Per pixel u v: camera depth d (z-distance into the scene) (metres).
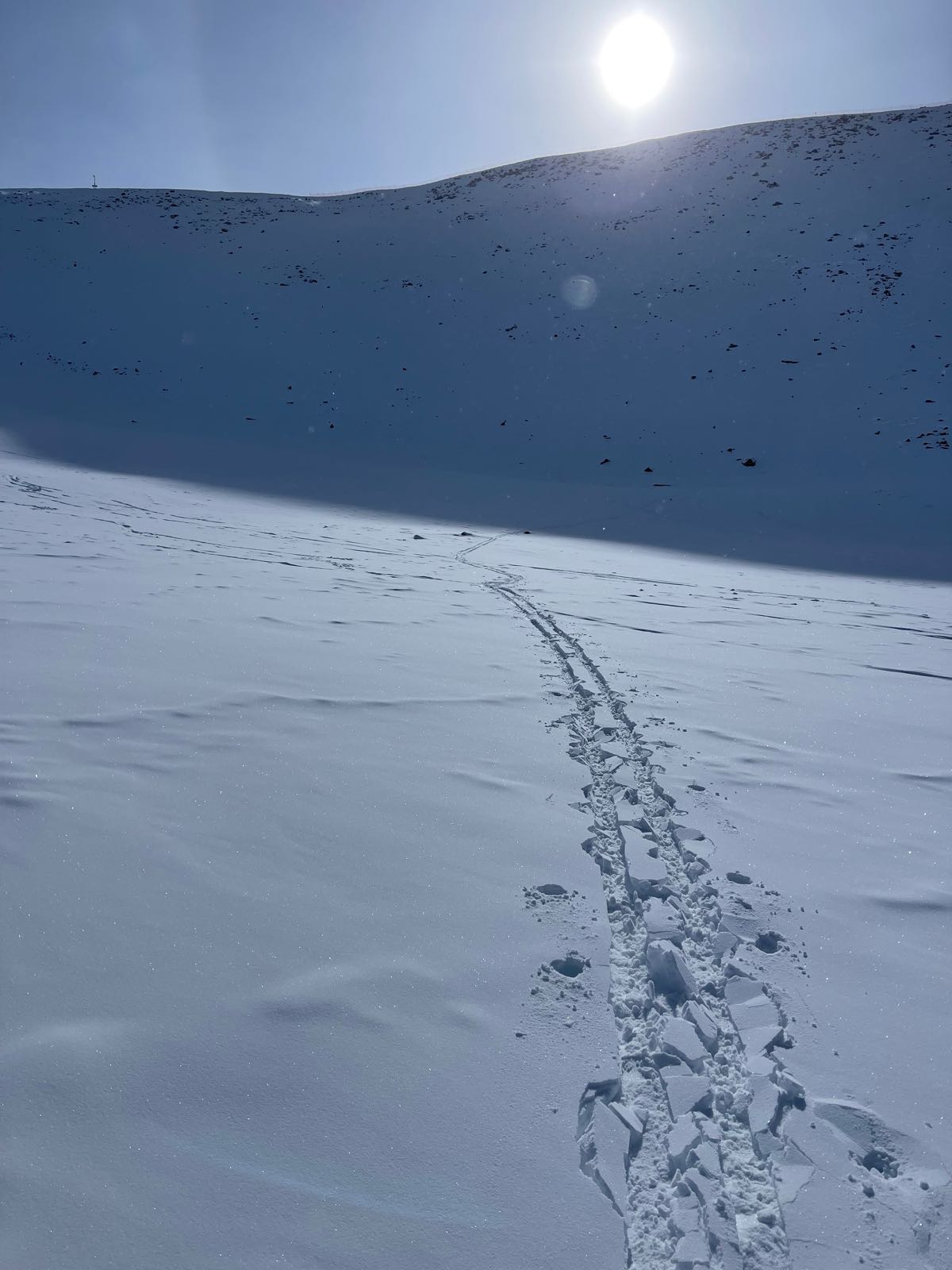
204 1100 2.23
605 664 7.77
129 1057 2.35
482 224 56.84
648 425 35.09
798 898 3.60
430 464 31.83
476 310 45.69
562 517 24.77
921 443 31.45
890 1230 2.02
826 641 9.95
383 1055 2.46
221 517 18.61
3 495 17.45
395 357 41.75
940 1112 2.41
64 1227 1.83
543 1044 2.57
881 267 44.38
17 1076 2.23
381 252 53.75
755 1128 2.31
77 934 2.88
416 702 5.89
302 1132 2.16
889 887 3.73
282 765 4.52
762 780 5.00
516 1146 2.19
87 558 10.94
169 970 2.75
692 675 7.64
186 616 7.95
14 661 5.89
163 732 4.82
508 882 3.53
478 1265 1.85
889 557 20.83
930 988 2.99
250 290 48.34
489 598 11.27
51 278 47.97
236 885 3.30
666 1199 2.07
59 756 4.33
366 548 15.78
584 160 65.69
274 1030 2.51
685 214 53.34
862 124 62.06
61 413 33.53
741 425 34.34
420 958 2.95
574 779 4.75
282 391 38.47
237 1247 1.83
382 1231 1.91
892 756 5.62
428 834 3.90
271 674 6.21
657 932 3.23
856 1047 2.67
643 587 13.94
